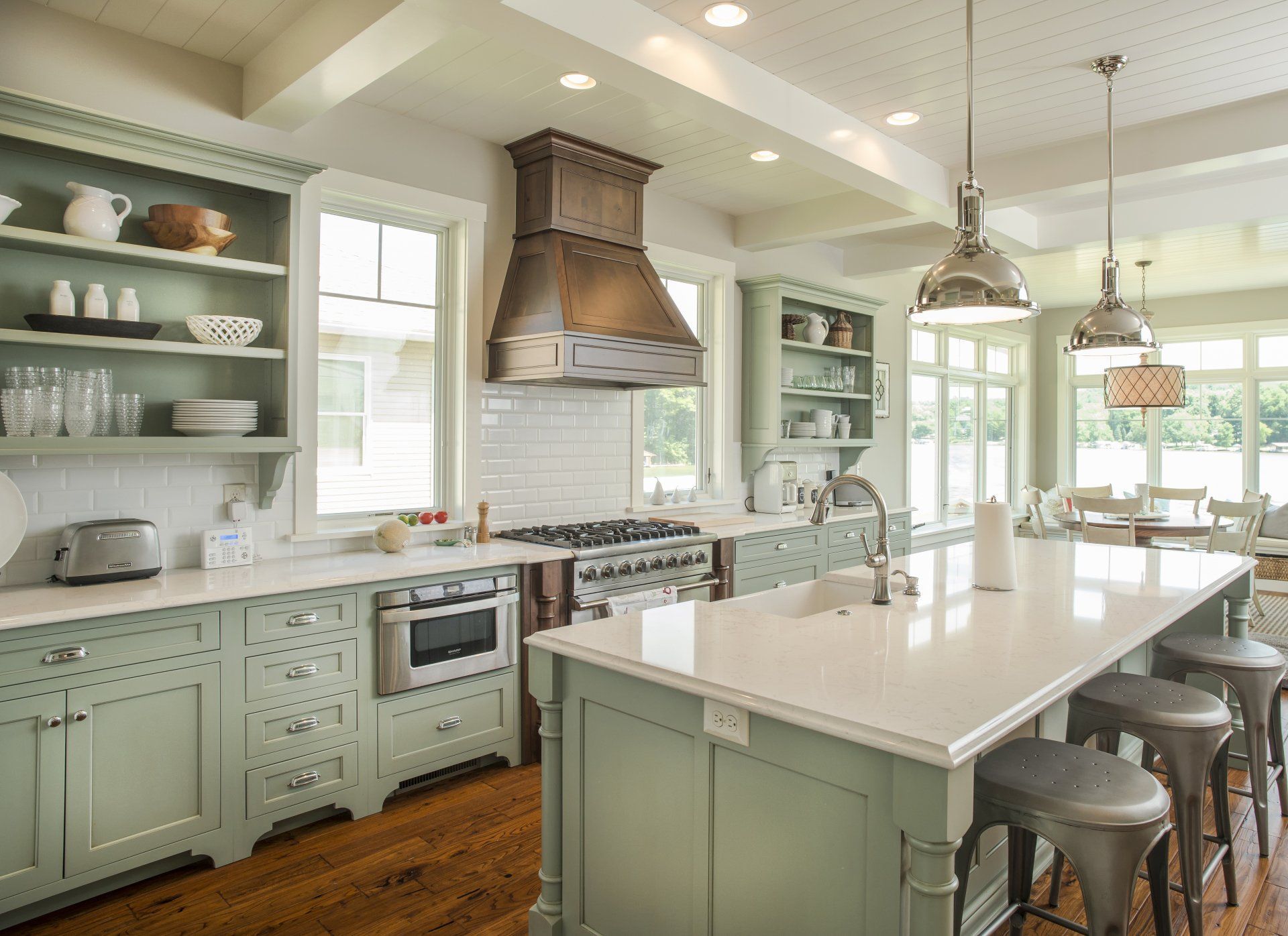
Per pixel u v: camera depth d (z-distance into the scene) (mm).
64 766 2340
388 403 3754
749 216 5297
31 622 2250
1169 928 1878
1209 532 5855
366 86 3053
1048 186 3988
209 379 3098
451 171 3828
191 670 2580
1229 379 8094
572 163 3910
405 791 3275
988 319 2465
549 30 2438
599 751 2033
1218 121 3553
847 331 5867
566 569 3600
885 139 3805
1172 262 6594
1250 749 2732
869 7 2656
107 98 2834
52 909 2420
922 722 1489
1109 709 2227
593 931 2053
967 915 2174
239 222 3152
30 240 2512
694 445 5297
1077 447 9125
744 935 1719
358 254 3639
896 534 6020
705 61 2883
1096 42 2885
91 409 2668
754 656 1941
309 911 2451
